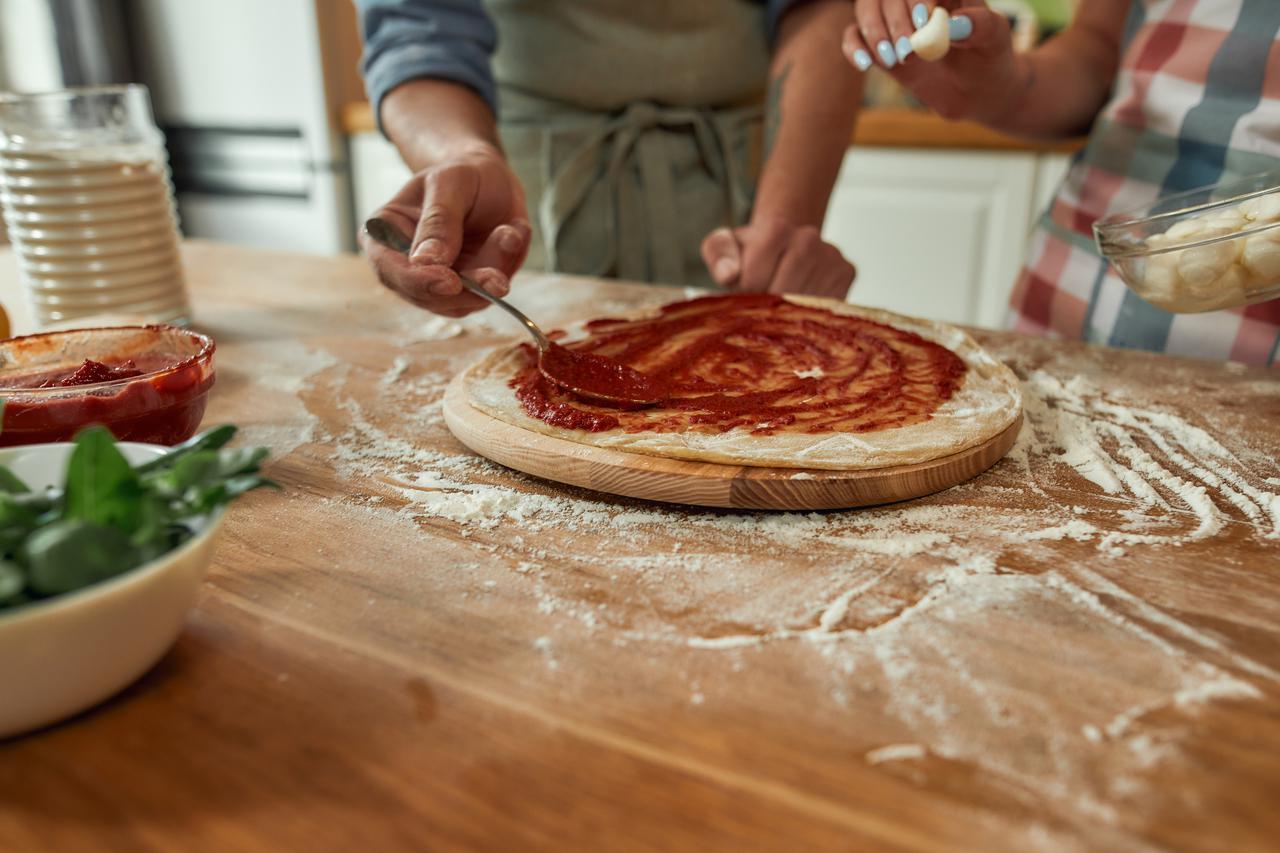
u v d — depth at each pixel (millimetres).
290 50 2514
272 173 2719
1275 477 687
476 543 615
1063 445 752
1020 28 2430
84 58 2566
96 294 1045
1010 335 1030
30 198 1006
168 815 385
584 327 975
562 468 680
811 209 1249
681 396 791
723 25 1432
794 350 896
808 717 440
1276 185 781
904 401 766
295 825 380
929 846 364
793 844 367
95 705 448
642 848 366
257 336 1096
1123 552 586
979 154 2166
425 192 952
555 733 432
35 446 517
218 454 454
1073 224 1168
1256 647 487
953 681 464
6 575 388
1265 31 952
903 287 2373
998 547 596
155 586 418
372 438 796
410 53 1194
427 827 378
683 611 532
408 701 455
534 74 1419
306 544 615
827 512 650
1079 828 372
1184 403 832
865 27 948
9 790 398
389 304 1218
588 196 1451
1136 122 1090
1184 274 730
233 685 469
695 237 1502
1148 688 456
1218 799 386
